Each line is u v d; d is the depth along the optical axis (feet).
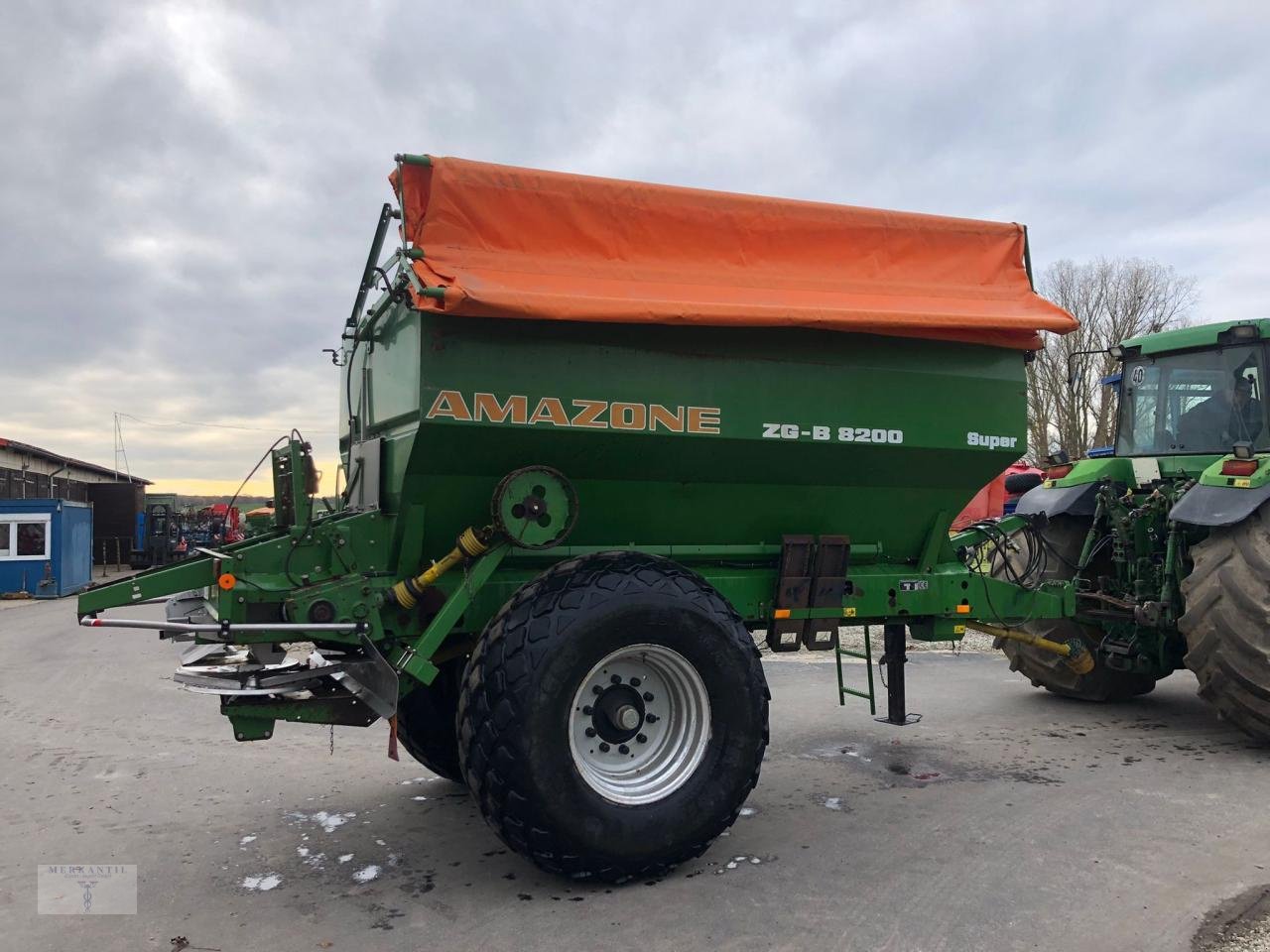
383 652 13.02
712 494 14.57
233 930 10.70
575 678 11.42
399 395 13.21
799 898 11.33
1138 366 23.04
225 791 16.24
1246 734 18.57
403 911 11.16
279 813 14.99
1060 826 13.82
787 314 13.32
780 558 15.23
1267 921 10.52
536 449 13.01
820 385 14.58
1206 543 18.11
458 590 12.55
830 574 15.10
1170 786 15.85
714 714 12.41
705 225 14.07
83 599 11.95
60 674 29.53
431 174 12.44
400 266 12.55
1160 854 12.63
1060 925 10.47
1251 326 20.15
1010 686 25.09
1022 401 16.30
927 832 13.65
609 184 13.46
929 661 29.25
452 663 15.70
